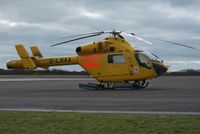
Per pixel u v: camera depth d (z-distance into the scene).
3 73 98.81
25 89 31.41
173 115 12.58
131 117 12.07
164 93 23.91
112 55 29.58
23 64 33.28
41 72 101.12
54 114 12.95
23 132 9.77
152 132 9.66
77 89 30.52
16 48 33.44
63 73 102.69
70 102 18.11
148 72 29.09
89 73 30.06
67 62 31.50
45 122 11.20
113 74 29.47
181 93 23.97
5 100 19.58
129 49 29.62
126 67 29.27
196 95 22.02
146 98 19.95
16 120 11.59
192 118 11.77
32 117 12.21
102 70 29.72
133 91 26.34
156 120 11.42
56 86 37.25
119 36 30.16
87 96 21.86
